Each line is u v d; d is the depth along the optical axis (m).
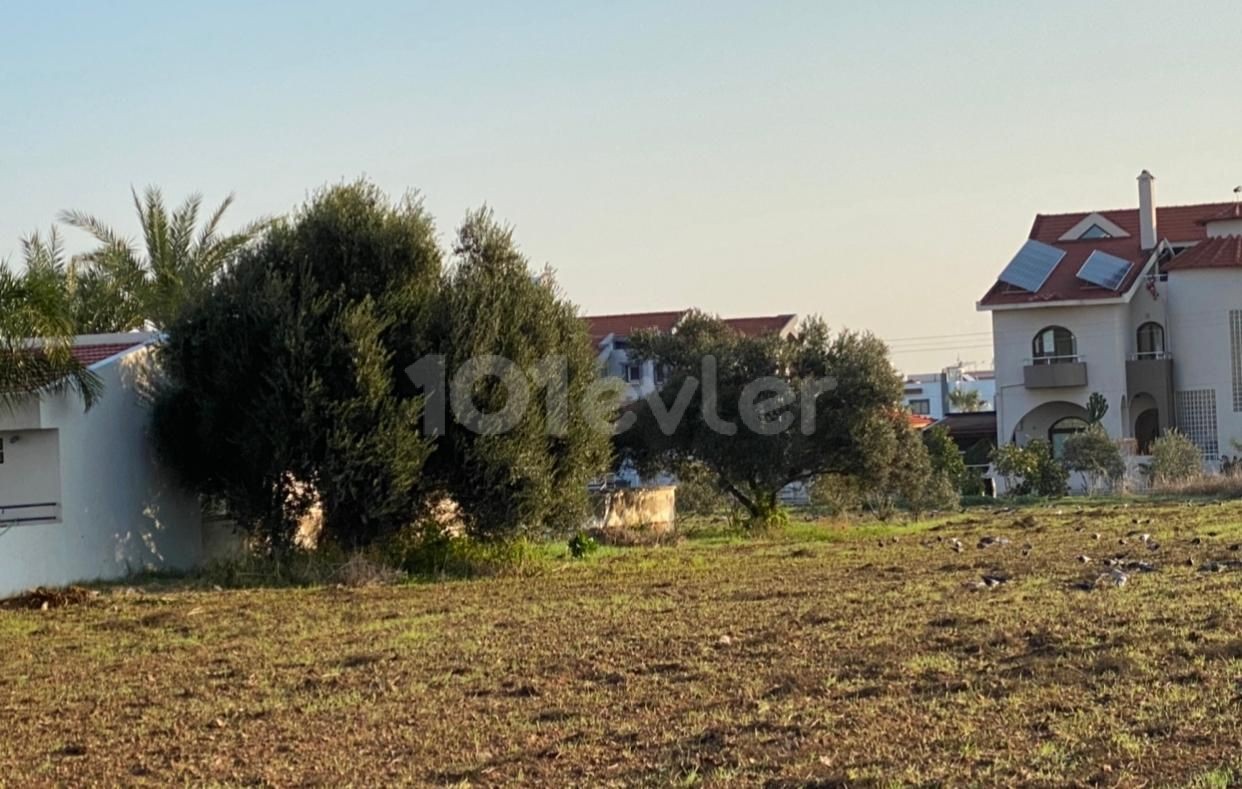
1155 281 61.19
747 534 37.00
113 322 40.25
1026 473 52.34
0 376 24.92
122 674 16.41
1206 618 15.83
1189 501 44.75
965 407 102.56
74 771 11.52
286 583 26.48
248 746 12.11
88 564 26.58
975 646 14.84
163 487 29.02
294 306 27.30
